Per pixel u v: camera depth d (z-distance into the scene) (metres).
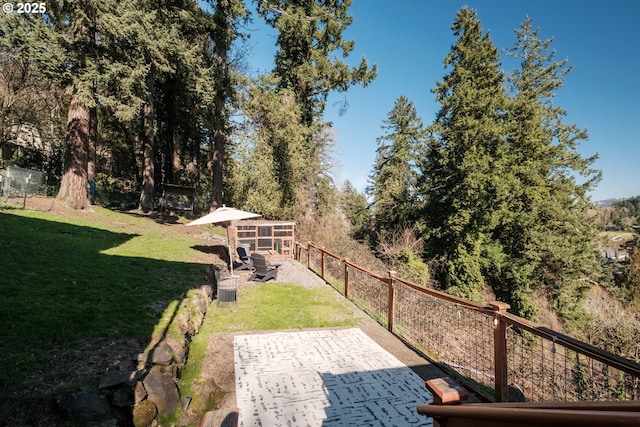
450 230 18.94
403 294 6.04
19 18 9.77
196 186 26.27
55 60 10.27
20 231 8.10
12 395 2.85
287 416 3.29
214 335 5.32
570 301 17.38
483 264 18.47
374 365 4.40
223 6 15.59
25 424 2.63
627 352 13.43
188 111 23.17
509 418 1.16
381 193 27.12
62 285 5.32
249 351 4.77
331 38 20.05
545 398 3.43
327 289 8.59
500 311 3.38
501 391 3.38
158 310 5.08
